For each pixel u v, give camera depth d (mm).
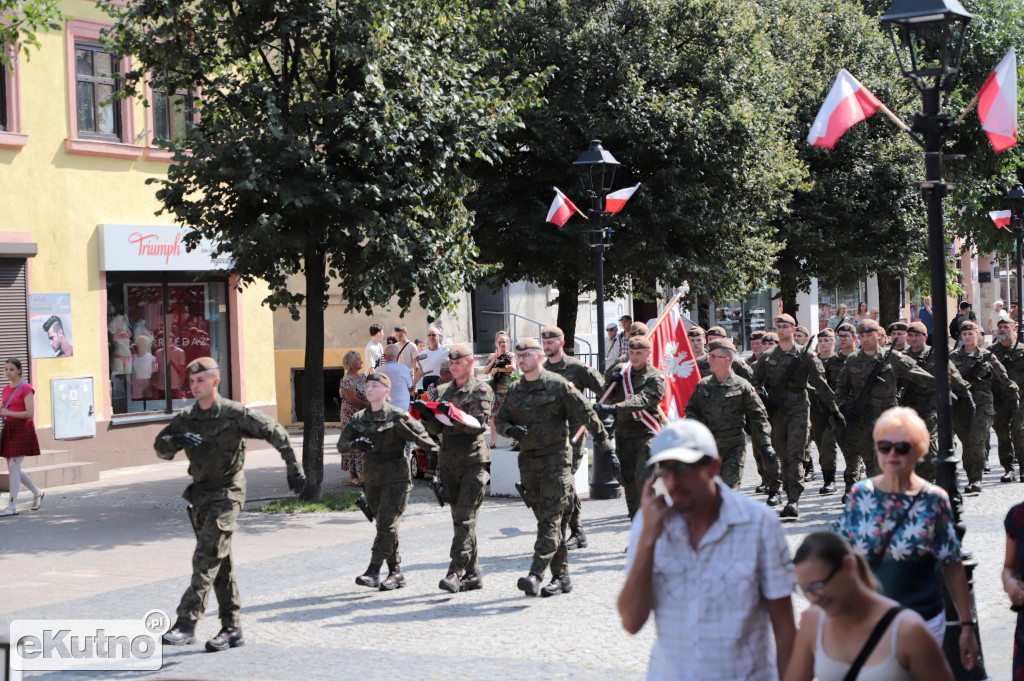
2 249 28750
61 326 30484
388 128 22609
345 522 22469
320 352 24938
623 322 33094
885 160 48094
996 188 56469
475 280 26969
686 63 35688
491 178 34812
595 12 34969
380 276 23203
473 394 16312
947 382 11602
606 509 23375
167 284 33906
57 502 25781
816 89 48125
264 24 23328
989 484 25000
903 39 12664
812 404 24266
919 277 56938
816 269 49906
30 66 30047
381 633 13719
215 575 12953
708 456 6719
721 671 6711
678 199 34344
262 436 13000
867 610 6422
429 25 24562
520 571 17219
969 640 8688
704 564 6789
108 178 32094
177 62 23766
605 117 34125
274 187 21844
